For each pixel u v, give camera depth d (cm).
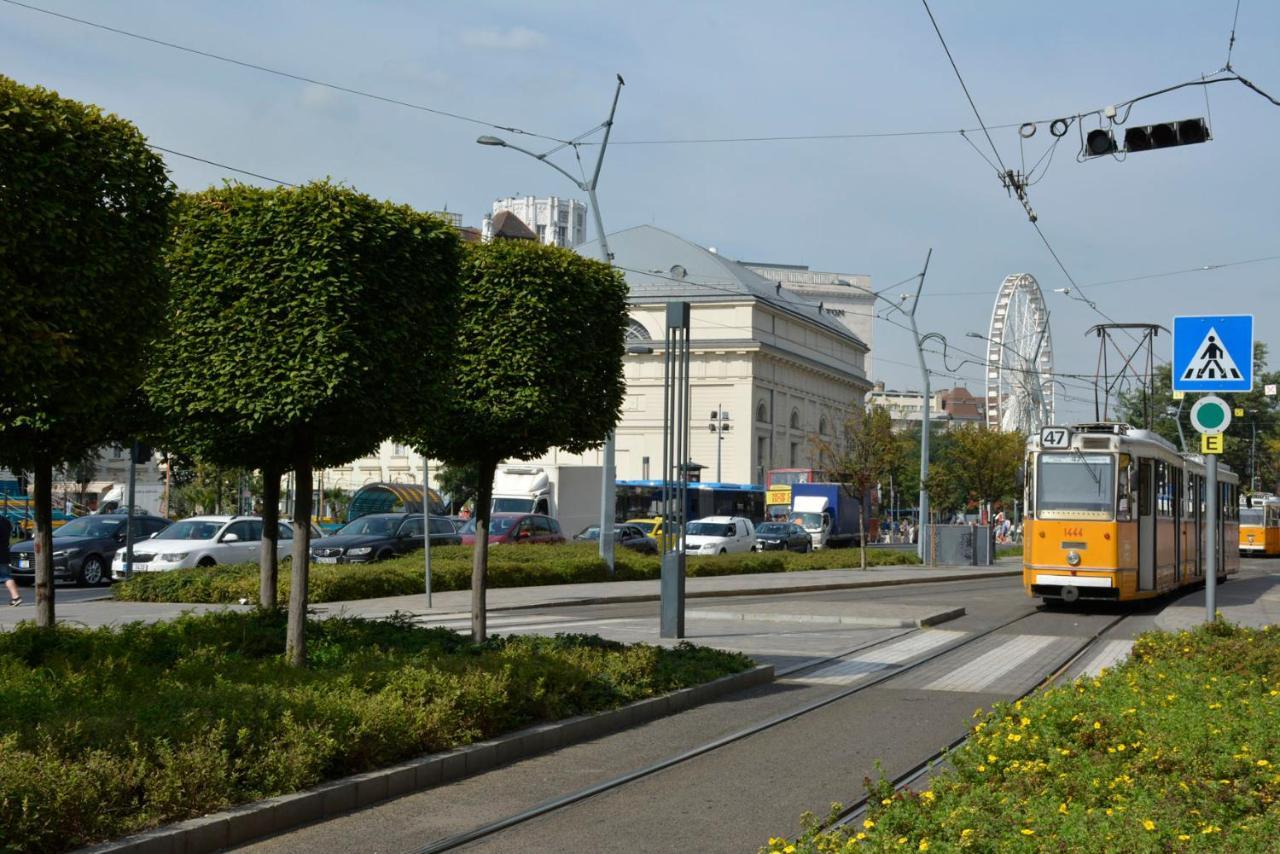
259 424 1170
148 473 8162
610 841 781
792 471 7175
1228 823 658
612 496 3391
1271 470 7675
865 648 1912
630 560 3509
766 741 1133
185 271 1176
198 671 1063
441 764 941
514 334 1454
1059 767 784
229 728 832
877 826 655
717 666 1481
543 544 3738
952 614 2467
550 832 803
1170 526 2823
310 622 1417
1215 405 1605
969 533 5006
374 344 1170
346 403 1164
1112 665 1716
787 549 5581
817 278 16575
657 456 8306
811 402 9588
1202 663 1261
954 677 1588
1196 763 788
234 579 2447
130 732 781
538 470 5075
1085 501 2514
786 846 630
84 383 995
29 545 3303
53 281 945
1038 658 1795
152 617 2050
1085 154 1962
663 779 967
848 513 6906
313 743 859
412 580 2723
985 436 5634
